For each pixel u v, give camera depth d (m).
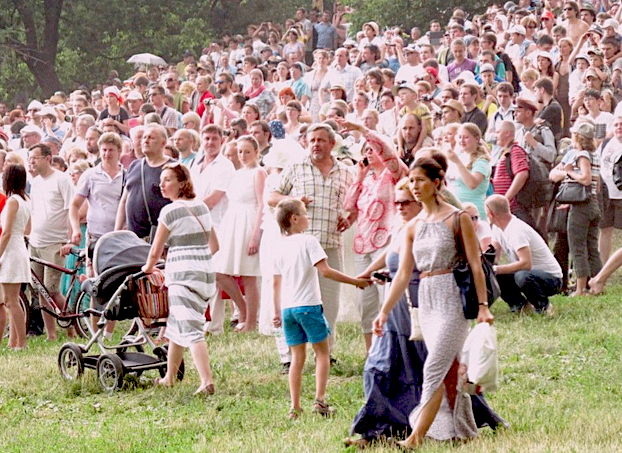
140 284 12.34
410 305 9.34
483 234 14.98
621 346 13.02
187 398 11.74
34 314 16.58
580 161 16.47
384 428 9.54
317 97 25.66
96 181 15.99
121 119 23.69
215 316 15.45
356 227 13.42
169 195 12.03
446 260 9.03
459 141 15.71
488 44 23.28
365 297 12.63
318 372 10.83
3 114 37.66
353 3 42.59
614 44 22.69
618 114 17.77
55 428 10.96
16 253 15.06
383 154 12.34
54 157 17.81
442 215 9.10
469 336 8.92
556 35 24.58
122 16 50.91
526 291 14.97
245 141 15.54
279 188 12.78
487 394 11.37
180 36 50.81
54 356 14.25
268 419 10.79
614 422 9.97
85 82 51.62
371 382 9.59
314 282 10.76
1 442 10.50
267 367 13.10
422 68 23.95
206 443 10.10
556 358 12.72
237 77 28.17
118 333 15.98
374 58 26.39
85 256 16.02
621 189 15.42
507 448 9.05
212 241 12.59
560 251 16.94
